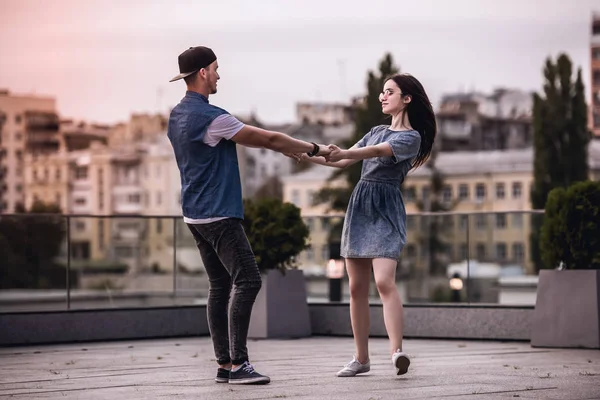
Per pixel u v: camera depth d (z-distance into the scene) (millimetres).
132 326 10680
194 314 11125
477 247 12023
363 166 6633
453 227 12227
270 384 6230
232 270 6207
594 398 5586
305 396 5672
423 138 6715
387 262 6449
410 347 9555
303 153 6426
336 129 115250
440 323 10742
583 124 59938
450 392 5809
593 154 87562
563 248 9492
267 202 10820
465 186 94312
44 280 11328
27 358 8422
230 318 6246
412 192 86312
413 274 12602
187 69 6289
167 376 6777
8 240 11219
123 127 134750
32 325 10055
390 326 6438
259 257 10602
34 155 134625
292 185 98812
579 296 9352
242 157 117562
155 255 12047
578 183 9555
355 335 6695
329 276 11930
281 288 10703
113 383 6398
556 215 9562
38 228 11391
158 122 132875
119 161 131375
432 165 86250
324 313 11227
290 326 10727
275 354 8625
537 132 60344
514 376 6641
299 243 10758
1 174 134000
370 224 6523
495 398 5570
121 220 12031
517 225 11875
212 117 6133
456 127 113062
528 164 93438
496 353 8773
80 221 11539
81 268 12258
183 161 6223
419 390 5898
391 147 6430
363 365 6711
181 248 12031
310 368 7336
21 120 135000
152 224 11984
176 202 129000
